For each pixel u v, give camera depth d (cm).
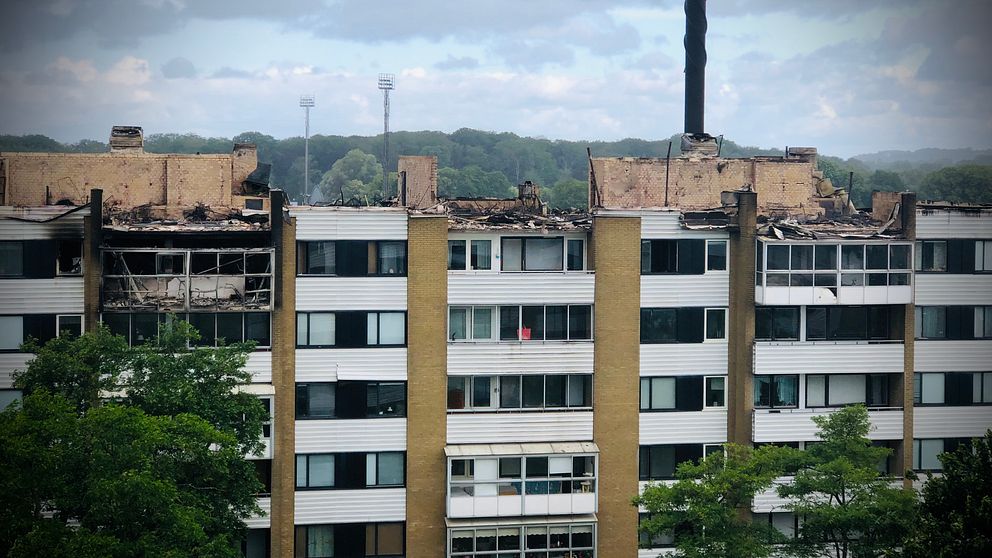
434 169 8138
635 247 6900
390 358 6694
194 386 5884
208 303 6556
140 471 5088
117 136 7938
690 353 7006
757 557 5969
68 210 6500
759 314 7112
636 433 6938
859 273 7038
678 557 6078
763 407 7044
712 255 7025
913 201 7106
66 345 5856
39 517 4894
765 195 8469
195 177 7606
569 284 6856
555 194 16525
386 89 11838
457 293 6744
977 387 7350
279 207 6519
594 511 6781
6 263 6462
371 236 6662
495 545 6744
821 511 6059
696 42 10025
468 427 6769
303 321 6631
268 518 6569
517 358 6812
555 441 6856
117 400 6169
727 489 6044
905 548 5366
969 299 7325
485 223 7056
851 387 7188
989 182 13912
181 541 5122
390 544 6756
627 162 8388
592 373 6881
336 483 6688
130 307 6494
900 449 7175
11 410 5269
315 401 6662
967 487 5472
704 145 9119
